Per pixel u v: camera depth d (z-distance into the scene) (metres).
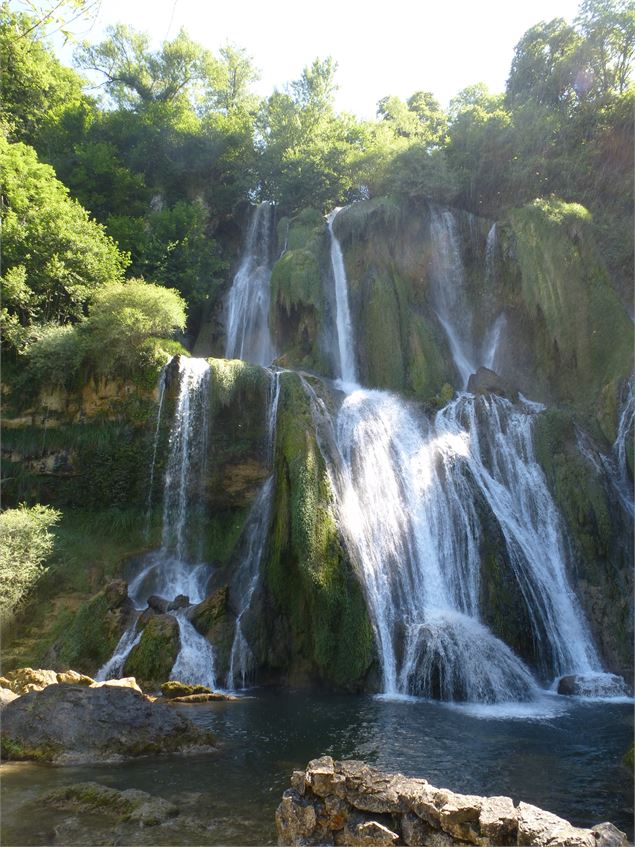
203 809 7.64
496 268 29.12
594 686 15.02
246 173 38.88
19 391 23.12
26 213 26.41
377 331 27.97
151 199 36.03
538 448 20.77
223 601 17.02
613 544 19.00
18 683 12.59
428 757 9.73
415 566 18.50
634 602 17.84
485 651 15.13
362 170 35.91
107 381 22.64
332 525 16.95
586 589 18.48
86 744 9.84
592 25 31.91
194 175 38.03
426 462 20.47
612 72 32.59
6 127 32.41
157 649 15.33
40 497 22.22
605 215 29.31
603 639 17.64
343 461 19.95
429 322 29.14
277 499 18.22
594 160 30.77
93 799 7.79
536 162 31.31
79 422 22.75
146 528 21.72
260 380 22.12
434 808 5.89
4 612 17.03
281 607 16.59
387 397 23.72
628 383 22.58
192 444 21.78
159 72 43.31
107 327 22.28
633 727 11.53
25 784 8.56
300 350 28.16
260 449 22.02
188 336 32.19
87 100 39.34
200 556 21.25
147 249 30.94
